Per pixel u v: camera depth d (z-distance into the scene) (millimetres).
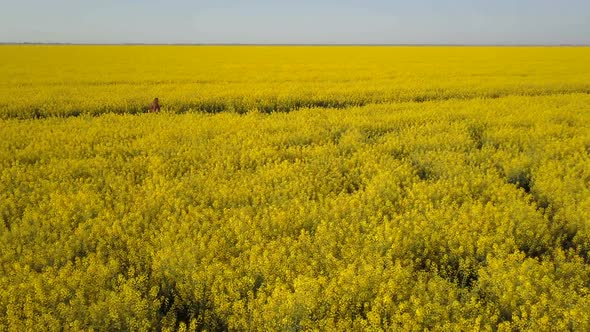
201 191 7555
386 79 26734
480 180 7852
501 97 20359
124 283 4676
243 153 9852
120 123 13453
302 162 9266
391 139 11250
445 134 11438
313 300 4094
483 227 5918
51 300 4230
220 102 17938
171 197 7000
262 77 27000
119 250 5309
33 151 9875
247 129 12484
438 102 18078
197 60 42906
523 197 7676
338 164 9117
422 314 3887
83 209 6641
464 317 4109
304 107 17906
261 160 9625
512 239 5461
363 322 3840
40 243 5531
